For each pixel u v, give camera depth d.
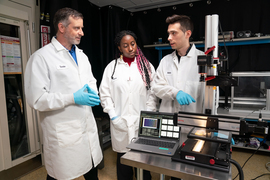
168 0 2.78
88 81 1.54
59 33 1.35
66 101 1.29
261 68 2.66
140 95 1.79
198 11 2.81
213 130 1.04
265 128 0.93
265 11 2.48
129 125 1.68
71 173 1.36
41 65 1.27
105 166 2.34
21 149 2.16
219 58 1.13
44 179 2.07
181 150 0.99
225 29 2.71
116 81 1.76
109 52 2.87
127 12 3.09
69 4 2.18
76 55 1.47
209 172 0.90
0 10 1.80
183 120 1.11
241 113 2.45
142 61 1.86
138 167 1.02
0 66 1.89
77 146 1.37
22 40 2.07
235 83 1.02
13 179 2.06
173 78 1.59
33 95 1.22
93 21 2.83
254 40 2.45
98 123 2.22
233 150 2.71
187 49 1.53
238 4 2.60
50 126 1.33
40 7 2.01
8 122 2.03
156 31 3.13
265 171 2.17
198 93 1.55
